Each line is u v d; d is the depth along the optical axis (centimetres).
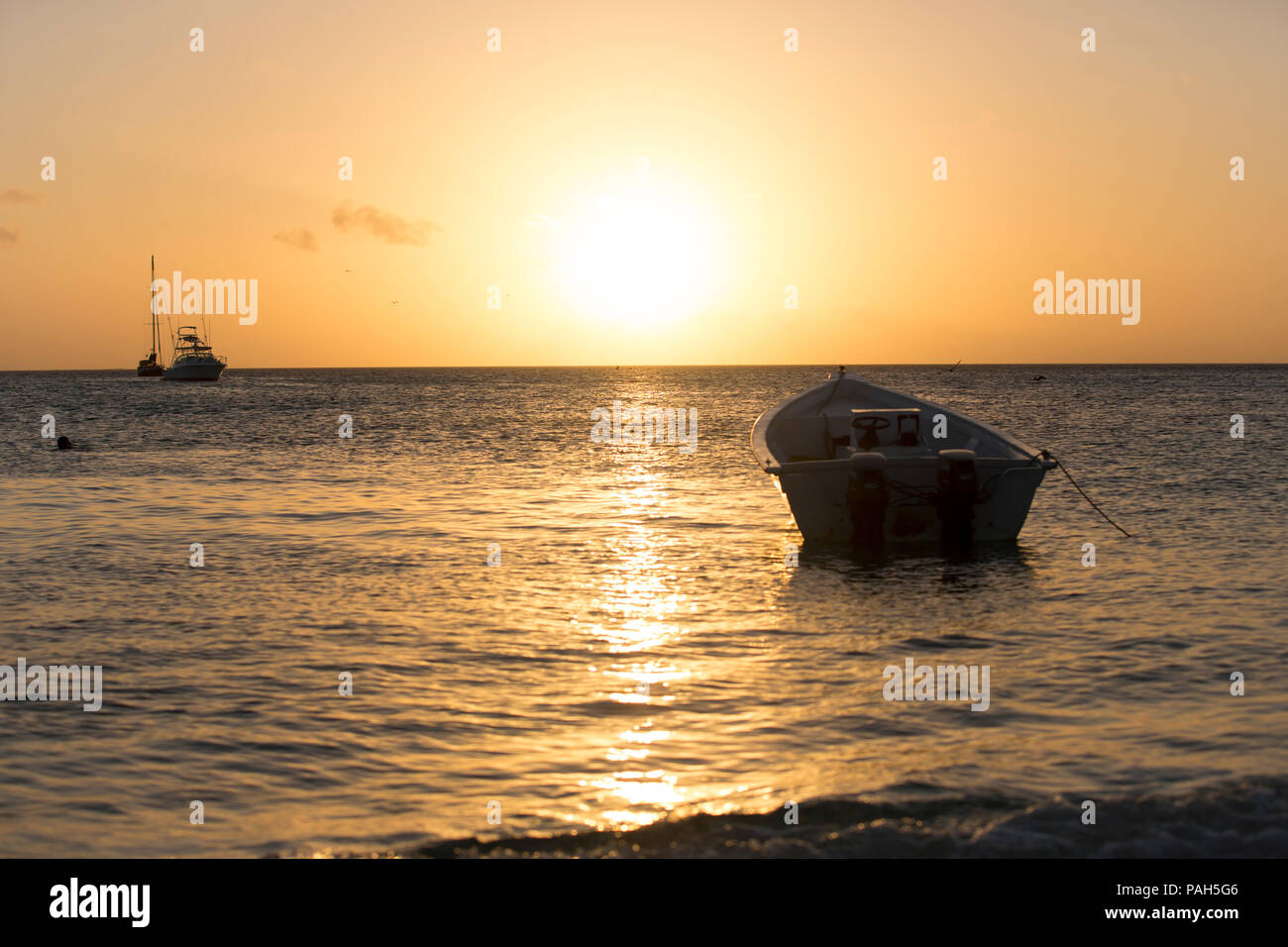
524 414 5938
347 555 1531
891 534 1552
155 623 1100
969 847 586
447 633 1065
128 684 884
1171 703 835
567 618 1134
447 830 608
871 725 786
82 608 1168
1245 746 735
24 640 1028
